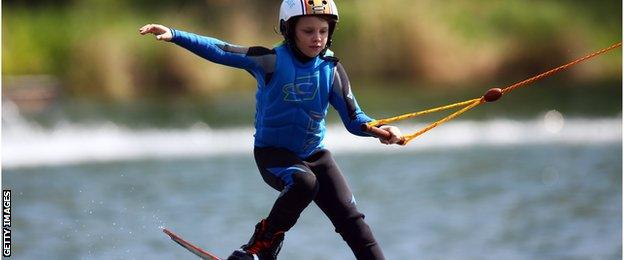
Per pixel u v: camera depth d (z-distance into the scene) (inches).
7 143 3102.9
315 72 888.9
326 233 1883.6
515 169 2559.1
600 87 4475.9
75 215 2009.1
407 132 3294.8
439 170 2554.1
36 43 4660.4
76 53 4603.8
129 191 2279.8
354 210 918.4
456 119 3565.5
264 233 882.8
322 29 876.6
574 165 2605.8
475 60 4904.0
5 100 3912.4
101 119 3671.3
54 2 4970.5
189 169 2610.7
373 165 2652.6
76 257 1668.3
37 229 1879.9
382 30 4872.0
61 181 2428.6
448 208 2091.5
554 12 5088.6
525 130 3299.7
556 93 4306.1
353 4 4960.6
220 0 5017.2
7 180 2440.9
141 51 4557.1
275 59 879.7
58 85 4242.1
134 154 2910.9
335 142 3088.1
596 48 5049.2
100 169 2623.0
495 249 1721.2
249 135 3287.4
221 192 2261.3
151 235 1825.8
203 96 4429.1
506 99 4138.8
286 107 885.2
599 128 3307.1
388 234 1857.8
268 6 5034.5
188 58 4584.2
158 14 4955.7
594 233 1849.2
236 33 4857.3
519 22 4987.7
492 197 2202.3
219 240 1771.7
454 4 5054.1
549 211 2052.2
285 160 890.7
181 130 3410.4
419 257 1665.8
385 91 4490.7
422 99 4190.5
